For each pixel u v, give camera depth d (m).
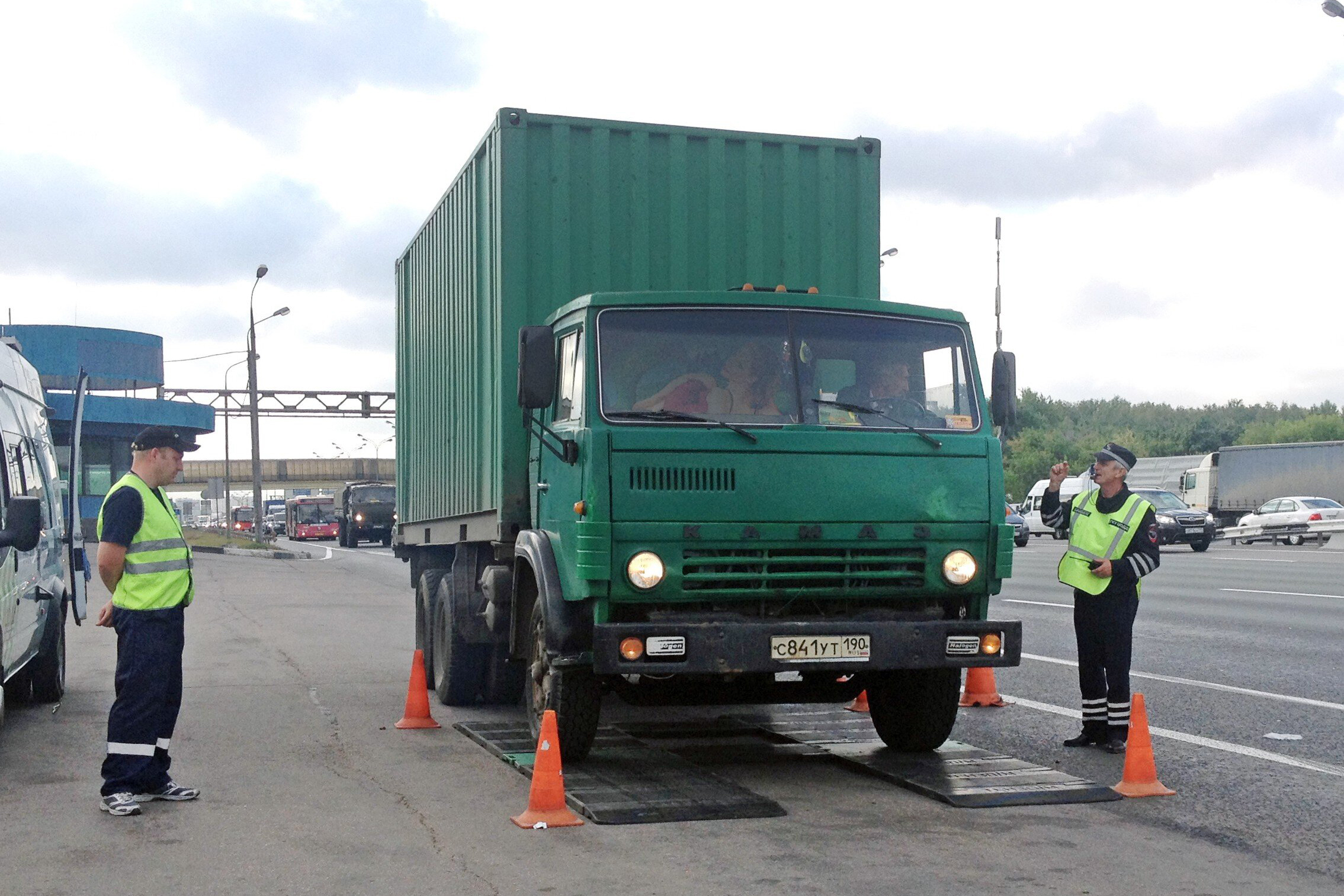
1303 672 11.39
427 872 5.37
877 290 9.56
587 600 6.98
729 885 5.16
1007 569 7.19
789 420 7.06
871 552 7.00
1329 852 5.70
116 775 6.53
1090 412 179.88
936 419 7.29
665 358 7.07
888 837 5.89
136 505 6.62
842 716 9.59
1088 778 7.31
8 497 8.70
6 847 5.82
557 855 5.62
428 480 12.03
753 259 9.23
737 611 6.89
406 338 13.57
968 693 9.95
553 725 6.26
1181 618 16.19
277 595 22.86
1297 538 44.22
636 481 6.72
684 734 8.77
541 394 7.05
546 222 8.83
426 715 9.21
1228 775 7.29
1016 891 5.08
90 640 15.42
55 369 54.28
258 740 8.64
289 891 5.12
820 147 9.45
